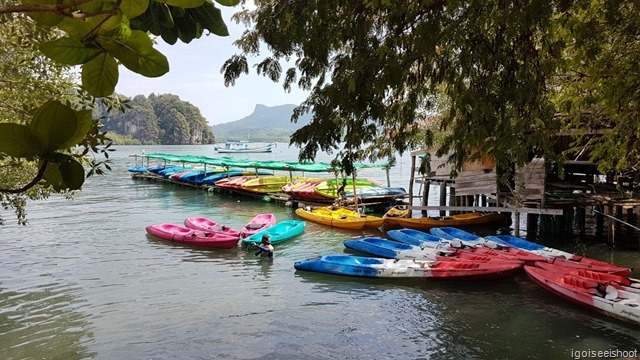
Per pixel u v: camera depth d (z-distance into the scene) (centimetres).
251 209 2703
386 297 1181
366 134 498
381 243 1636
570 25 473
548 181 2028
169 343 938
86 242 1786
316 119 481
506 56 440
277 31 511
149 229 1900
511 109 481
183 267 1452
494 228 2080
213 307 1123
